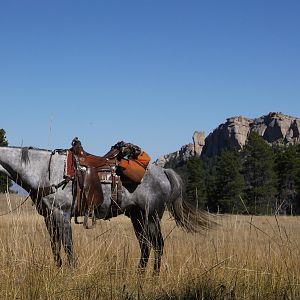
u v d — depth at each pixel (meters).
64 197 7.89
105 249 6.93
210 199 66.06
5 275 5.84
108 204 8.38
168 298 5.94
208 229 8.26
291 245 7.29
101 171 8.29
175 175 8.92
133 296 5.90
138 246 8.65
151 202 8.60
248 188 67.69
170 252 7.74
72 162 8.02
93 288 5.89
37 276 5.88
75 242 8.10
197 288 5.98
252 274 6.39
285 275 6.34
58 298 5.64
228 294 5.93
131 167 8.38
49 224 7.64
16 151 7.93
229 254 6.93
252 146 69.94
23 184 7.98
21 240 6.61
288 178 69.31
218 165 67.25
